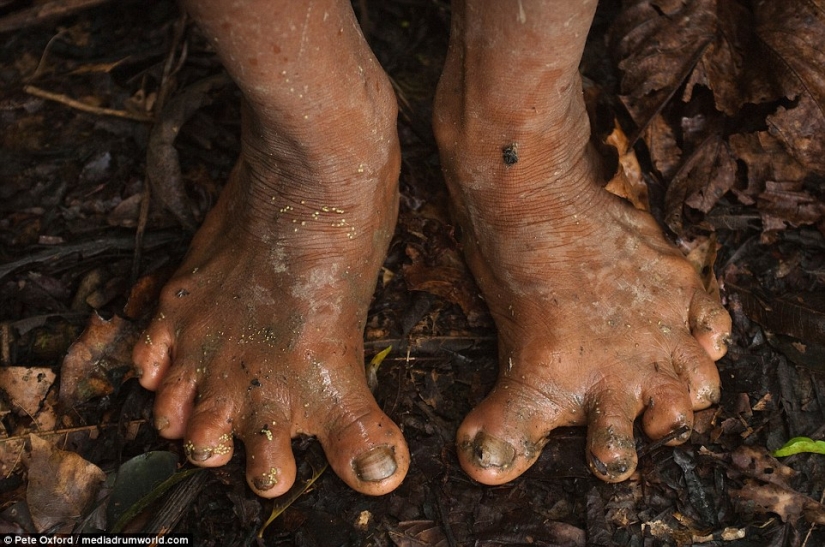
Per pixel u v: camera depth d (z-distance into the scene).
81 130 0.67
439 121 0.53
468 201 0.54
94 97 0.68
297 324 0.52
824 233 0.59
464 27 0.49
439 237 0.59
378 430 0.50
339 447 0.51
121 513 0.51
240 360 0.52
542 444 0.52
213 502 0.52
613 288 0.53
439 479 0.52
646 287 0.53
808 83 0.59
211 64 0.68
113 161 0.65
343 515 0.51
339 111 0.48
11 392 0.55
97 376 0.56
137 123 0.66
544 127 0.51
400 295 0.58
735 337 0.56
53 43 0.70
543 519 0.51
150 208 0.62
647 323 0.53
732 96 0.60
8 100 0.68
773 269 0.58
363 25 0.69
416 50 0.69
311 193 0.52
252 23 0.44
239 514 0.51
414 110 0.65
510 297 0.54
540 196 0.53
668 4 0.62
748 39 0.61
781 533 0.50
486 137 0.51
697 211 0.60
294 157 0.50
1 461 0.54
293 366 0.52
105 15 0.72
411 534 0.51
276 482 0.50
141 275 0.60
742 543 0.50
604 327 0.52
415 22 0.70
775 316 0.56
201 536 0.51
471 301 0.58
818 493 0.51
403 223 0.60
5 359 0.57
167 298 0.55
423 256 0.59
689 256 0.58
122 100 0.67
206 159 0.64
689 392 0.52
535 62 0.48
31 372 0.56
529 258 0.53
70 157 0.65
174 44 0.67
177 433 0.52
